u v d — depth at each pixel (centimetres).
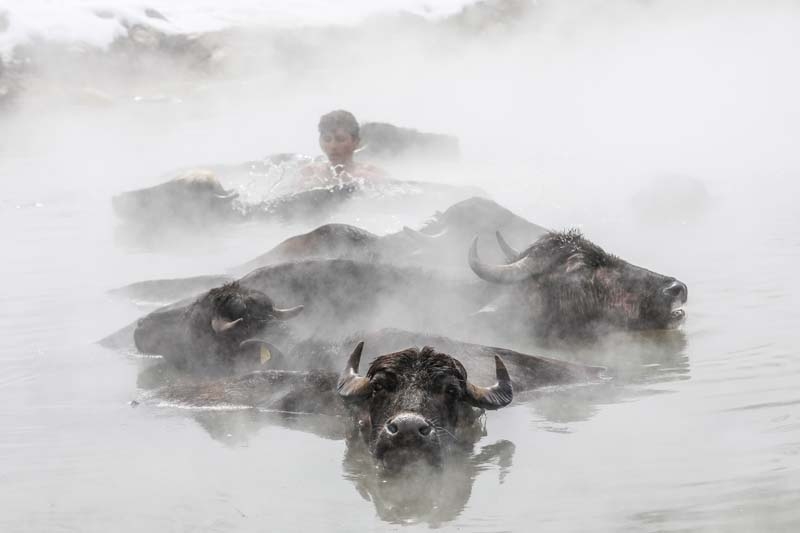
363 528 1978
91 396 2827
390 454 2191
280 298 3219
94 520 2048
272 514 2050
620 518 1962
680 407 2547
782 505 1975
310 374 2784
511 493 2108
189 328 3003
